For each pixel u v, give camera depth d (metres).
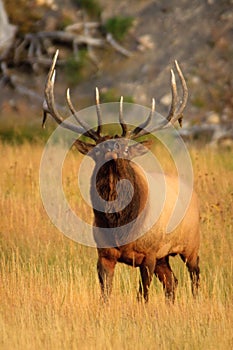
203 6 121.06
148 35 118.25
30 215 44.28
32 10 120.19
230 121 99.44
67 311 31.09
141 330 29.20
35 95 109.56
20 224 43.16
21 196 49.50
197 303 31.84
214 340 28.20
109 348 27.33
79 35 117.88
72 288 33.47
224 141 93.25
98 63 114.94
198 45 115.00
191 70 110.88
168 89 108.56
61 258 39.31
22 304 31.69
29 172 54.66
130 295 33.28
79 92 111.19
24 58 115.31
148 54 115.56
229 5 120.25
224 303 33.28
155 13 121.56
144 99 107.88
